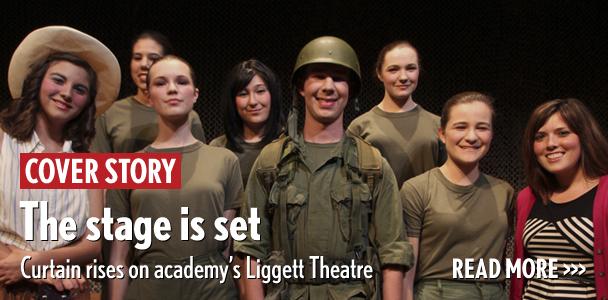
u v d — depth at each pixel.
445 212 2.23
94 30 4.04
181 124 2.26
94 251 2.14
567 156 2.12
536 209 2.20
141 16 4.08
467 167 2.27
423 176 2.32
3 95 3.98
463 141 2.24
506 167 4.23
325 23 4.14
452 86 4.20
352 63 1.98
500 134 4.22
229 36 4.14
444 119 2.31
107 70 2.30
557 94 4.21
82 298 2.14
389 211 1.98
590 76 4.21
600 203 2.05
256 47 4.14
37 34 2.16
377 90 4.17
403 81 2.82
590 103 4.21
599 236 2.02
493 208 2.26
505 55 4.20
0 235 2.07
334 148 2.00
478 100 2.26
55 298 2.07
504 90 4.21
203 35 4.12
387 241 1.97
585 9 4.20
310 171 1.98
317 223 1.95
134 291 2.18
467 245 2.23
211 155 2.26
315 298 1.93
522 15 4.20
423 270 2.26
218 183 2.22
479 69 4.20
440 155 2.83
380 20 4.16
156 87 2.23
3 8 3.97
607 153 2.12
